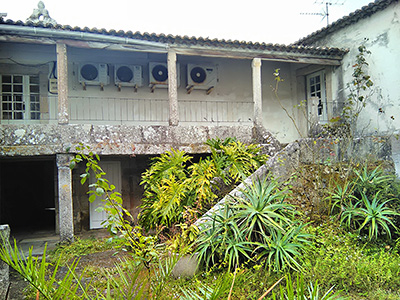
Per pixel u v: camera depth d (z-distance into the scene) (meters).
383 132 8.52
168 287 3.34
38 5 8.06
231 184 6.40
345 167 6.39
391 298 3.61
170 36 8.10
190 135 8.10
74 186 9.55
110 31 7.58
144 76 9.91
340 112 9.72
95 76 9.23
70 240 7.07
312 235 4.68
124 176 10.07
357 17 9.09
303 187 6.00
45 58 8.98
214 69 10.31
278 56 9.32
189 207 5.43
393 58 8.28
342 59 9.80
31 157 8.77
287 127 11.24
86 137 7.35
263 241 4.59
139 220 6.39
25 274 1.91
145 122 9.95
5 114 8.78
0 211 11.06
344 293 3.78
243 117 10.88
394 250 4.84
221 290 2.33
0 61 8.68
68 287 2.13
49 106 8.98
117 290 2.44
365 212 5.32
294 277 4.00
